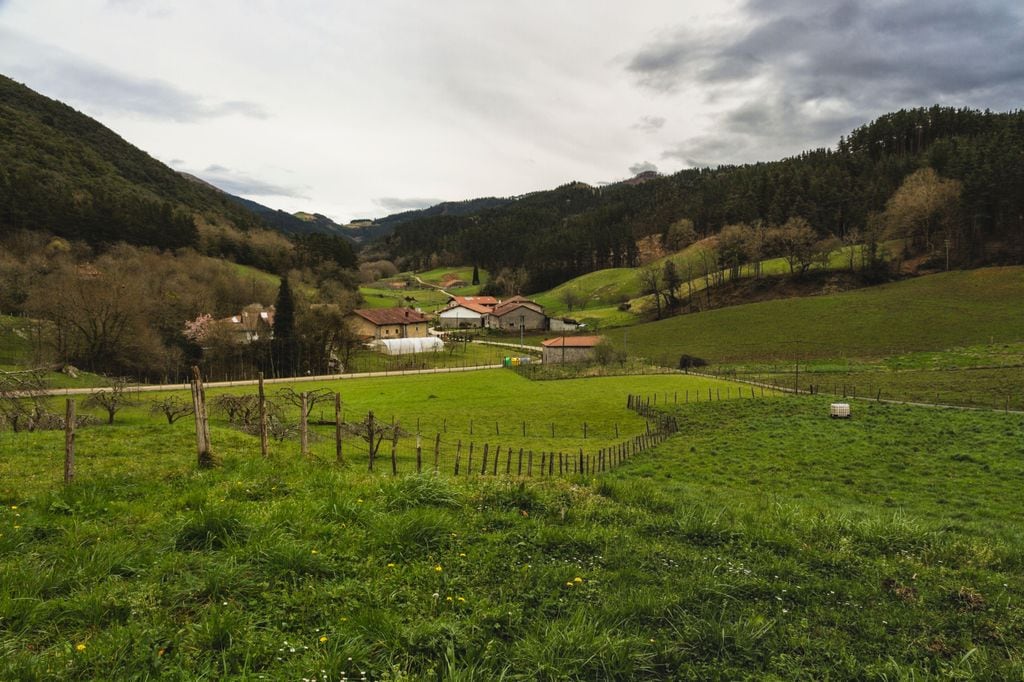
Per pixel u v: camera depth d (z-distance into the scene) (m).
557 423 48.34
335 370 97.00
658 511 13.06
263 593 7.55
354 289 175.12
